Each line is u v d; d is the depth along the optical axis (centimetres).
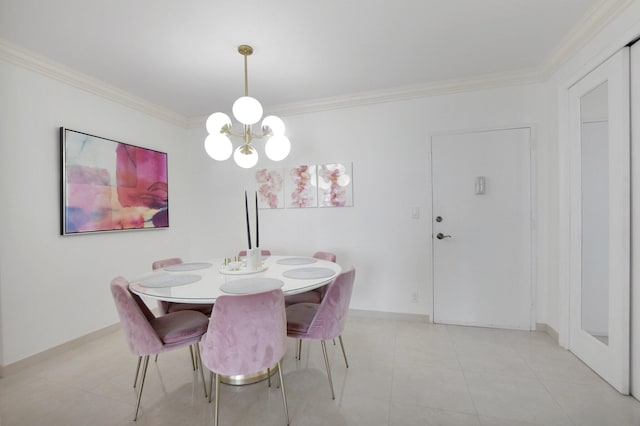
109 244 289
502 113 280
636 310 172
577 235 225
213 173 383
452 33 211
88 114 272
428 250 302
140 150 320
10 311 215
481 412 165
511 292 281
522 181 277
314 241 340
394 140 311
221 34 207
